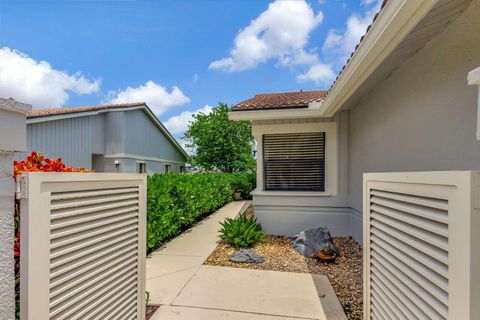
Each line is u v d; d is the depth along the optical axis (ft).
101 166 49.06
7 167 4.24
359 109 18.67
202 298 11.41
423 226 4.60
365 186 7.39
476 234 3.48
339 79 13.78
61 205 4.94
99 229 5.97
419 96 10.49
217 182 35.68
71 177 5.17
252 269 14.80
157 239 18.24
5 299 4.16
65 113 39.78
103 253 6.09
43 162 11.04
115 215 6.57
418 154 10.55
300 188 22.43
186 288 12.35
